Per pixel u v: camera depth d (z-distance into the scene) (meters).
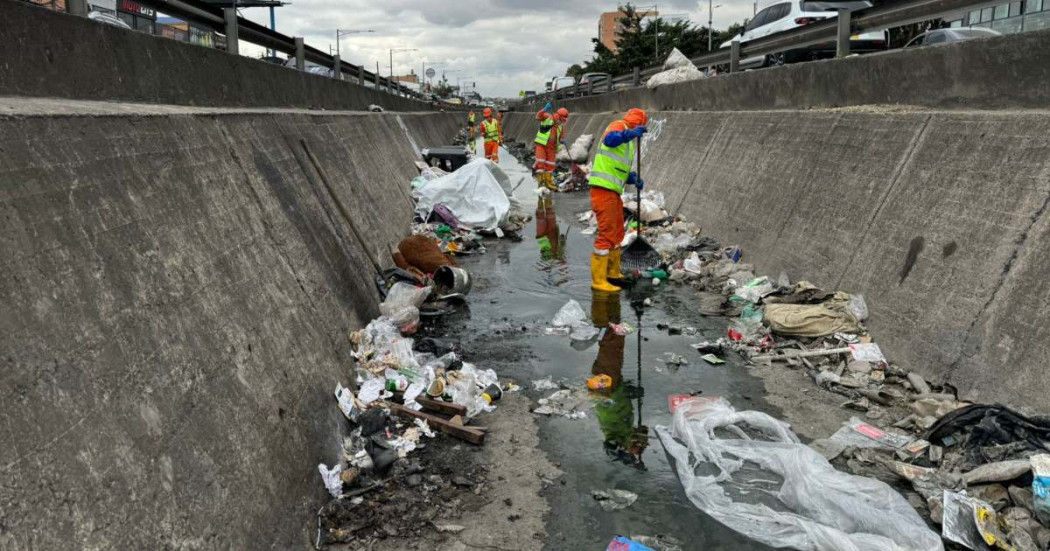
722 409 4.71
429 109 37.38
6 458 2.05
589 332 6.70
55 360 2.40
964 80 6.17
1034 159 4.80
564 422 4.81
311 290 5.12
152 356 2.91
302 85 10.80
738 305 7.24
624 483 4.01
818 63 8.77
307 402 4.06
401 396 4.90
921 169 5.93
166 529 2.52
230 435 3.16
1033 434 3.82
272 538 3.10
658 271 8.74
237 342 3.62
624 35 60.47
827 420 4.70
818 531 3.41
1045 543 3.23
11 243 2.44
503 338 6.61
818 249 7.00
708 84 12.89
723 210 9.88
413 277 7.12
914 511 3.52
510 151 34.00
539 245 11.17
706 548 3.40
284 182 5.78
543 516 3.68
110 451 2.44
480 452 4.38
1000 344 4.43
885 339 5.53
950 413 4.16
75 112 3.23
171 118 4.20
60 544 2.08
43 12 4.05
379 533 3.49
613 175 7.85
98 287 2.78
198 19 7.73
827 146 7.64
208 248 3.84
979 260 4.89
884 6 8.20
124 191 3.29
